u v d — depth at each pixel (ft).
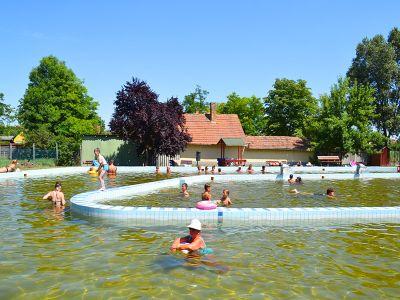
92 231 33.09
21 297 18.88
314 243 30.53
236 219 39.34
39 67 185.98
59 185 46.39
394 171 126.31
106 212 38.88
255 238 31.86
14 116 189.06
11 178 79.71
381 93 177.27
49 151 126.00
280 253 27.45
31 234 31.45
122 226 35.37
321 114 145.28
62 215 39.70
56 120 174.70
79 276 21.90
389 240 31.89
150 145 118.42
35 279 21.31
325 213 40.75
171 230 34.09
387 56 175.22
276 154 152.05
